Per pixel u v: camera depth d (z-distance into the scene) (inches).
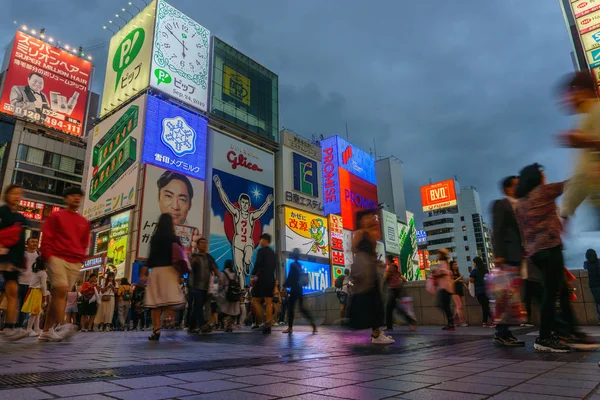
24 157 1418.6
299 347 181.8
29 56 1493.6
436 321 394.0
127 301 545.3
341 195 1736.0
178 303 224.5
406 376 97.3
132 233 999.0
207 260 319.0
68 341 213.0
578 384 82.5
